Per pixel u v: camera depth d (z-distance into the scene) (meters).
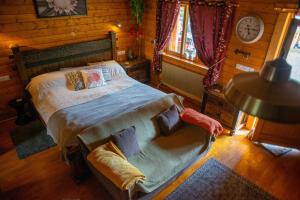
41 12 3.73
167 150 2.78
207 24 3.77
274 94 0.92
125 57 5.38
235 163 3.18
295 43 3.37
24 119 3.89
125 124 2.79
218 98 3.75
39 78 3.77
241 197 2.68
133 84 4.20
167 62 5.01
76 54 4.38
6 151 3.28
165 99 3.34
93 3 4.30
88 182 2.84
